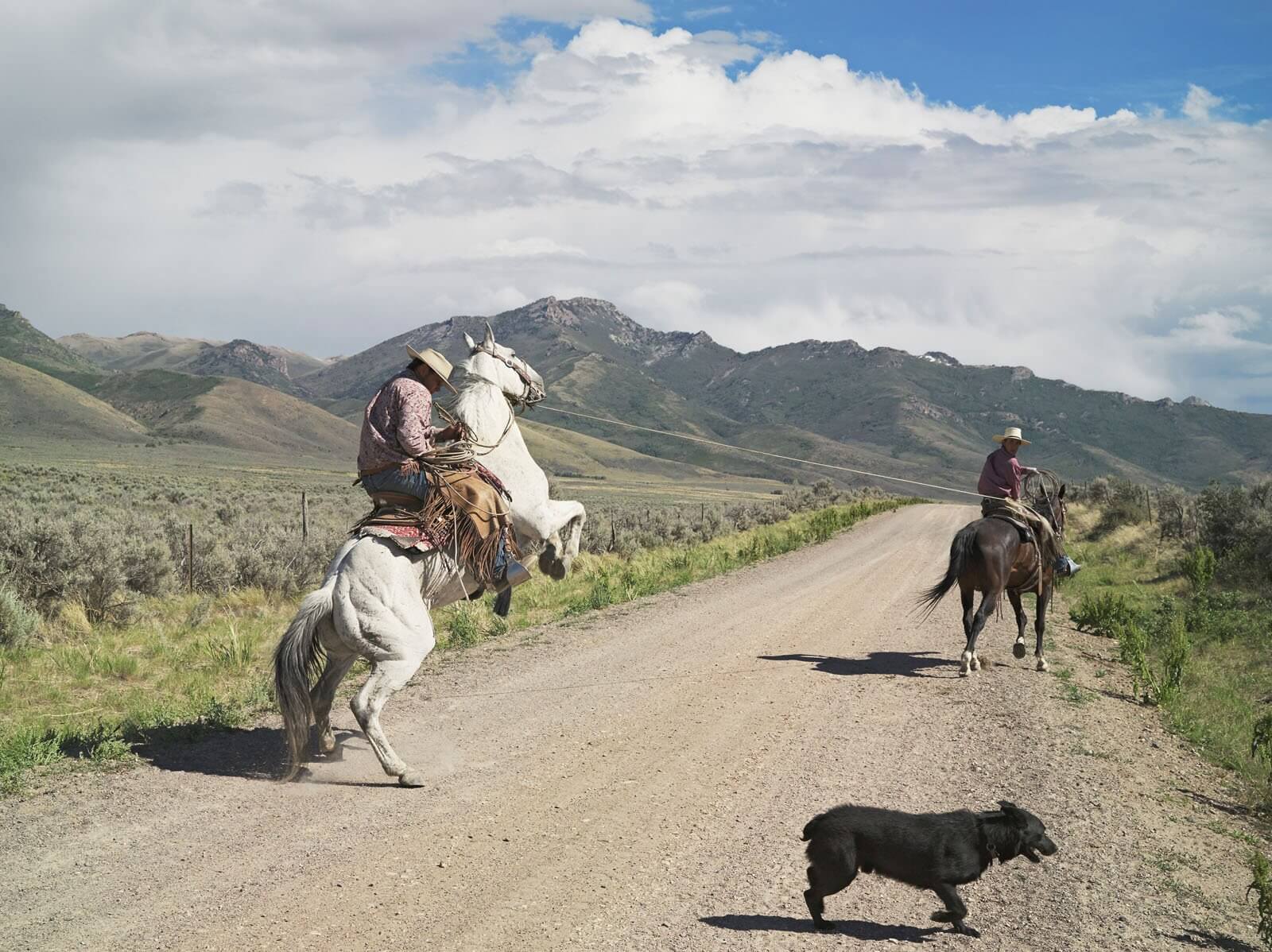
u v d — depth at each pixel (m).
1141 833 7.47
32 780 7.57
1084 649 15.98
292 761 7.75
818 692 11.34
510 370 9.52
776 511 57.44
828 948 5.27
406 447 8.16
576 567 24.53
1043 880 6.42
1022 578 13.14
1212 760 10.39
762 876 6.17
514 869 6.12
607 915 5.52
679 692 11.12
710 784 7.94
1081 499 54.50
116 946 4.98
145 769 7.94
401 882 5.86
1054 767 8.82
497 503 8.62
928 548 31.75
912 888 6.20
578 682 11.58
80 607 16.06
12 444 177.88
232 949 4.97
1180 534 36.75
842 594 20.12
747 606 18.12
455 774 8.03
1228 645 19.16
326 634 7.99
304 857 6.21
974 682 12.20
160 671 12.68
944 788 8.03
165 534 21.94
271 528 27.62
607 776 8.06
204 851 6.26
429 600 8.46
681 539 40.25
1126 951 5.47
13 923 5.21
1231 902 6.43
